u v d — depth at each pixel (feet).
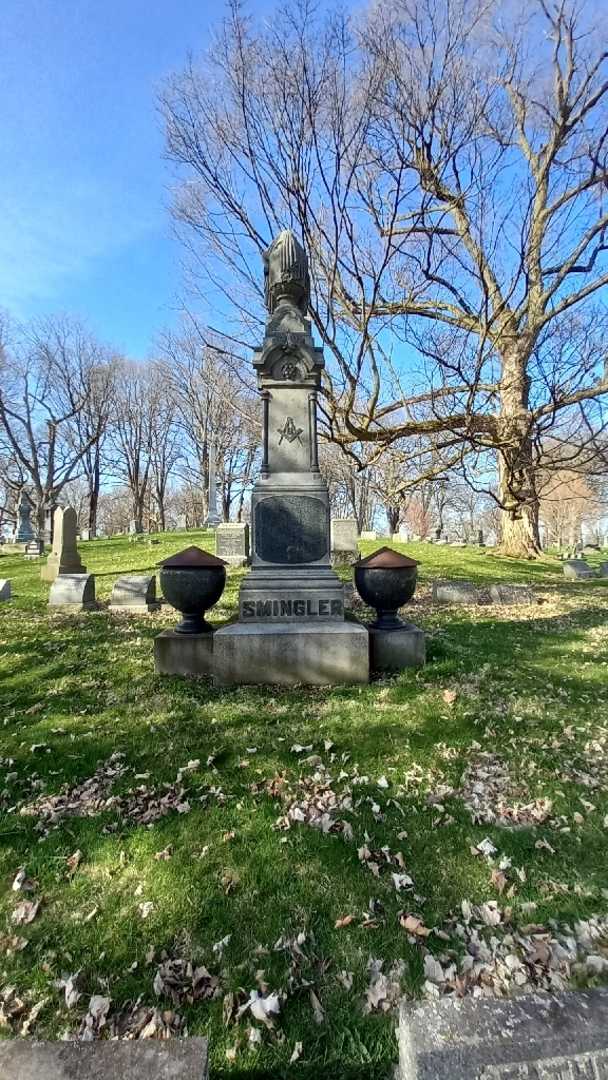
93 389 136.36
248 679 17.52
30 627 26.63
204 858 9.14
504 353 38.37
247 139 27.91
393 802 10.75
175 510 228.43
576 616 30.99
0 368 116.47
